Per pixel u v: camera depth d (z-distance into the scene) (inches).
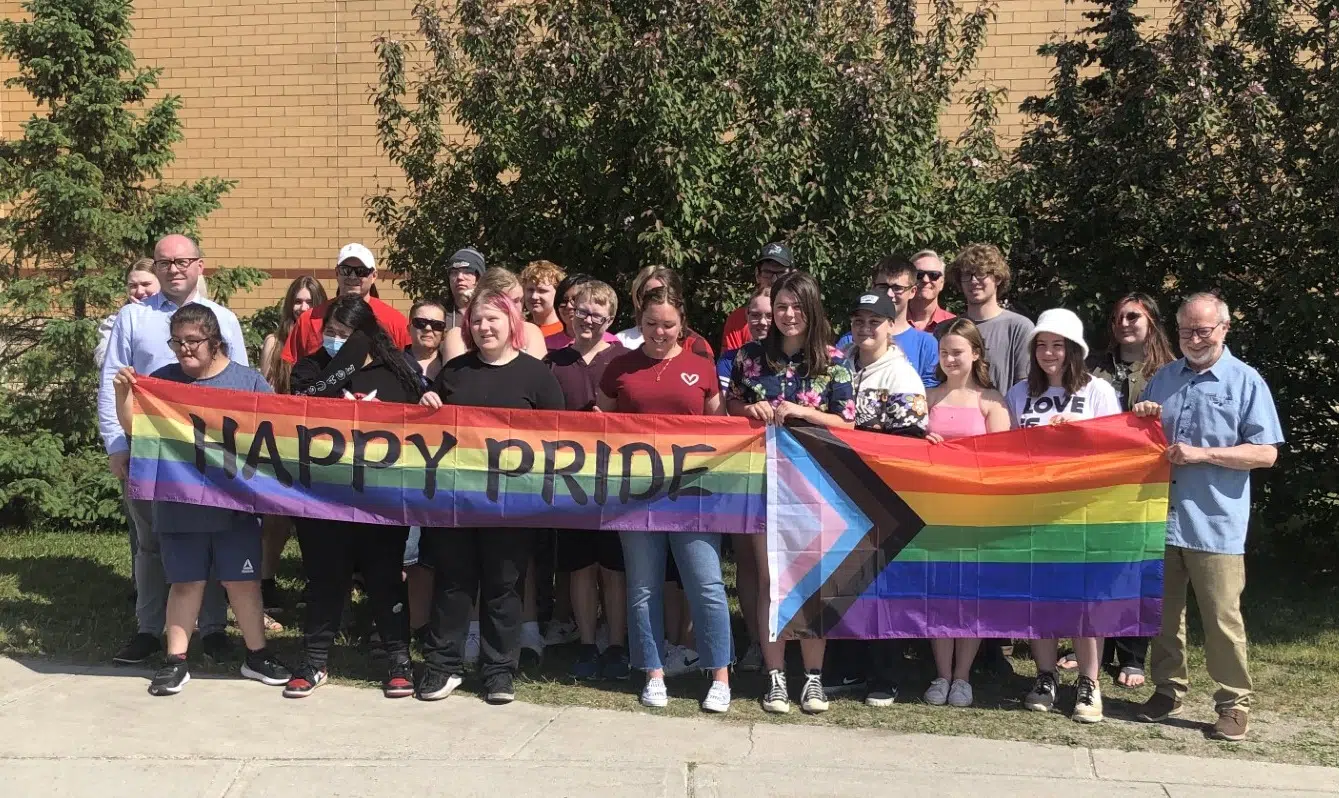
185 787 159.8
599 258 301.1
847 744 177.6
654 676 195.5
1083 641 190.9
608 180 288.5
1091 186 295.7
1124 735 183.6
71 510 321.7
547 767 167.0
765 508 193.3
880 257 278.1
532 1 331.6
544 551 233.0
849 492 193.2
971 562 193.5
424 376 226.7
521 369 201.2
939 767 168.4
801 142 279.4
